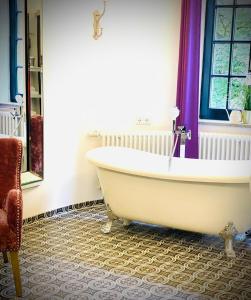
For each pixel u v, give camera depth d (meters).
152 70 4.53
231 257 3.21
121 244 3.42
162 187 3.29
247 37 4.48
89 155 3.69
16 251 2.55
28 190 3.85
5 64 3.58
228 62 4.57
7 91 3.62
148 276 2.88
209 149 4.40
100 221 3.97
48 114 3.97
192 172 3.25
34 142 3.83
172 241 3.51
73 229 3.74
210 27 4.54
